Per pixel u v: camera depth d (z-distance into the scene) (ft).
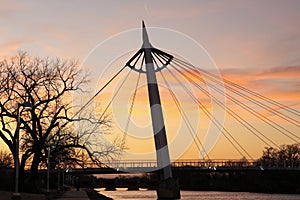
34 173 239.30
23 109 225.15
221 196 424.46
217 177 617.62
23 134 244.83
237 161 449.06
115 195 465.47
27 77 230.89
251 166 452.35
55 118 235.61
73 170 407.23
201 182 625.82
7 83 226.79
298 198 390.01
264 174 522.47
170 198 255.50
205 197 397.80
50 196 239.71
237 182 596.70
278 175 536.42
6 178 218.79
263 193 515.09
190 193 520.01
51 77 236.22
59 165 310.24
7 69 228.22
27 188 226.38
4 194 191.62
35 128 229.66
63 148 245.45
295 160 503.20
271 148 569.23
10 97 227.40
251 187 570.05
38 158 236.43
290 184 524.11
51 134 250.57
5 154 405.59
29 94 227.20
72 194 306.96
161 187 258.37
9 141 222.89
